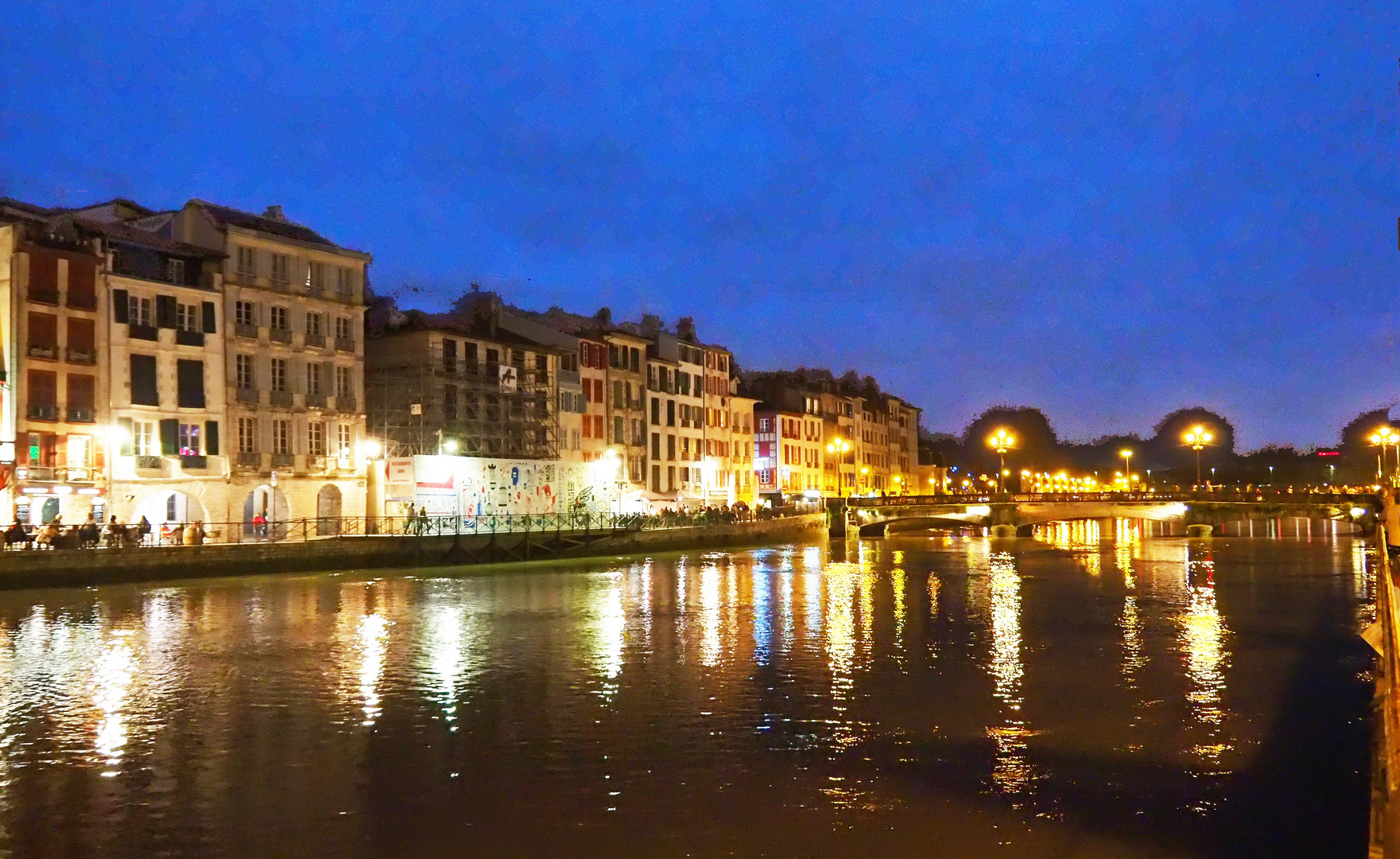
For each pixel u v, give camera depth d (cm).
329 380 7294
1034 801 1877
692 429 11519
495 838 1725
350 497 7362
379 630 3884
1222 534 12712
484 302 9206
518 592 5250
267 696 2744
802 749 2212
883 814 1814
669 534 8400
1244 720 2455
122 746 2261
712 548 8862
